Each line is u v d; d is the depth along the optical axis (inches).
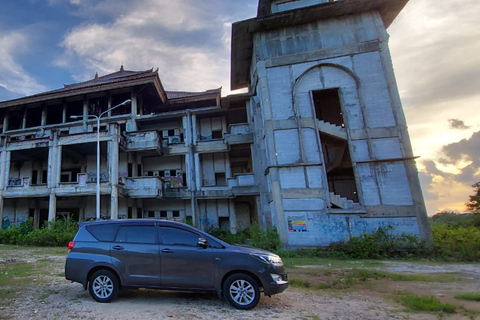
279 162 661.3
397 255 557.9
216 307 213.6
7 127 1051.9
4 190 867.4
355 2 684.7
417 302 224.7
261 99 726.5
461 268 430.6
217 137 1047.6
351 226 604.1
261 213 855.1
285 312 205.8
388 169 623.8
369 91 670.5
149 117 991.6
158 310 206.1
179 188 946.7
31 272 358.3
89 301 228.4
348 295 262.2
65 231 749.9
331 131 666.8
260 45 746.8
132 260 226.2
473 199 1357.0
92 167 975.0
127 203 921.5
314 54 712.4
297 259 522.9
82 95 1002.1
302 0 831.7
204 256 219.6
